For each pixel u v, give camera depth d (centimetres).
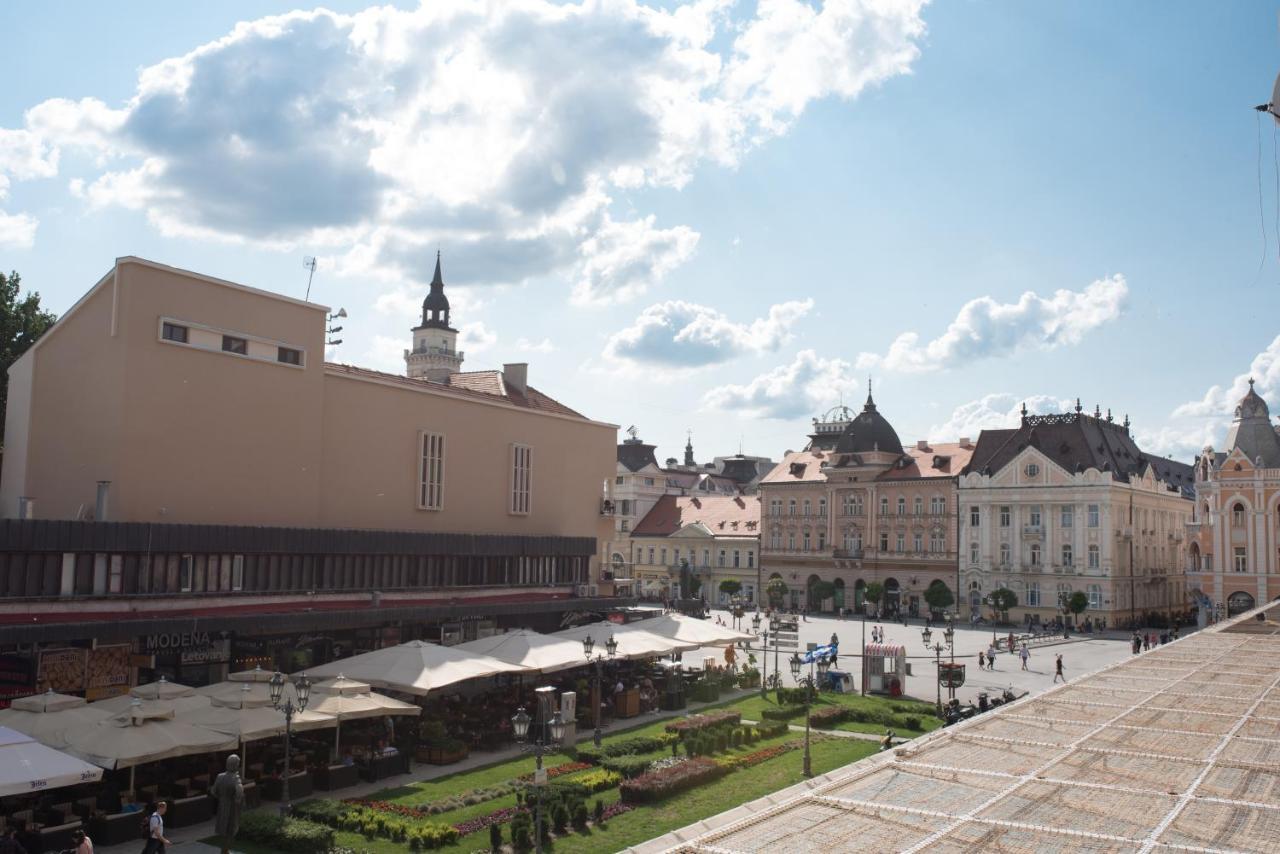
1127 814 1423
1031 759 1755
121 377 4541
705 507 14538
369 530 5550
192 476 4806
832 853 1270
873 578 12175
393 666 4041
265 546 4881
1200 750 1822
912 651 8262
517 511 7112
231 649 4644
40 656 3878
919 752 1808
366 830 3025
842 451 12675
